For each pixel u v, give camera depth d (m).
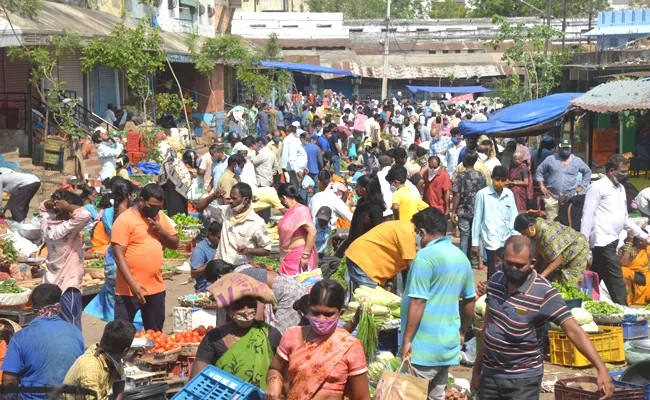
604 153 22.05
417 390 6.06
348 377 5.20
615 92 16.89
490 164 16.78
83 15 27.80
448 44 65.00
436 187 15.27
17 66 24.44
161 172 16.33
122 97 30.70
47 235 9.10
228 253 9.71
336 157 26.19
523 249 6.16
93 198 17.41
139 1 31.36
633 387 7.05
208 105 37.16
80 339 6.78
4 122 23.36
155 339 8.49
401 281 11.30
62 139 21.95
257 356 5.81
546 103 19.50
